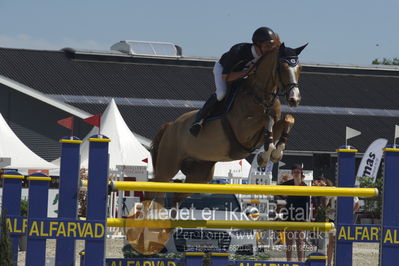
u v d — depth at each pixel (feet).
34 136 133.18
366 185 82.48
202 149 29.86
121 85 144.56
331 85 164.66
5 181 24.85
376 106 157.48
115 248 52.24
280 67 26.81
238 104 27.91
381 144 84.58
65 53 152.46
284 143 27.58
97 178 24.62
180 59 159.94
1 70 136.77
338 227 25.91
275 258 42.14
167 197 38.73
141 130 128.47
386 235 25.70
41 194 24.57
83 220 24.49
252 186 25.14
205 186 24.99
